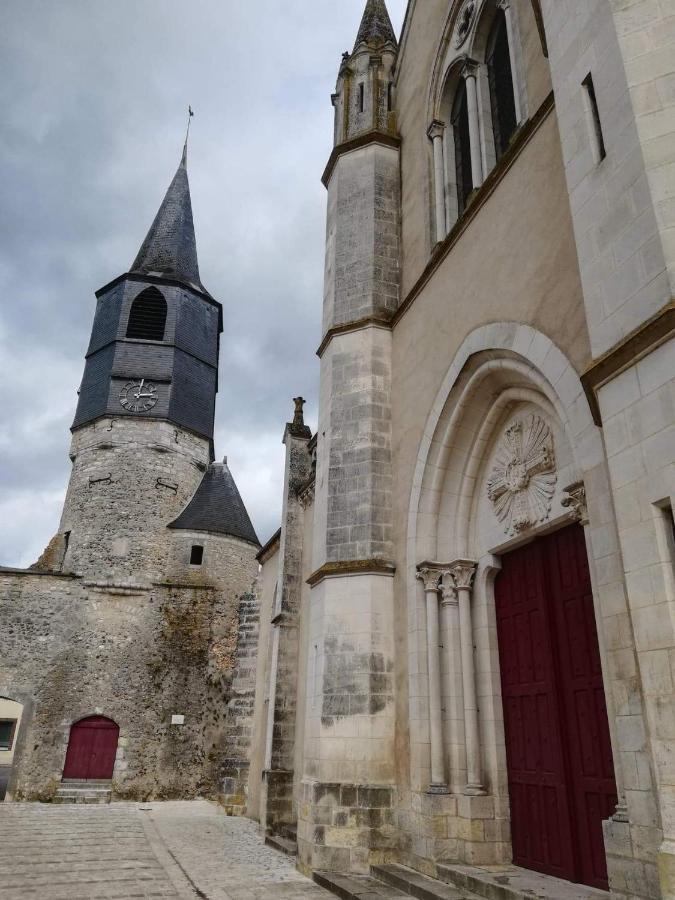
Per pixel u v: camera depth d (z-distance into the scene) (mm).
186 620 26156
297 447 16031
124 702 24422
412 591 9109
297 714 13492
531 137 7906
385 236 12406
